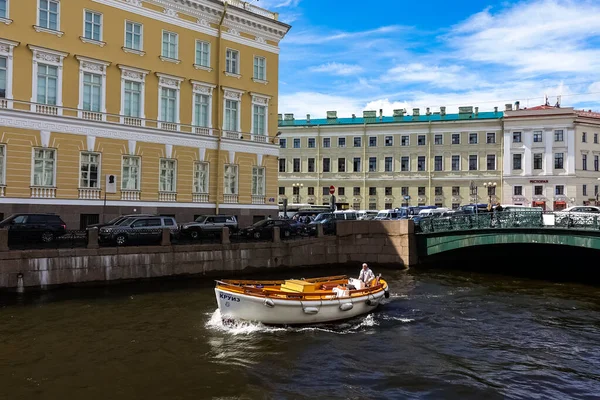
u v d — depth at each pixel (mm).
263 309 15641
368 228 30547
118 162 28688
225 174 33656
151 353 13000
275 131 36312
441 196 61344
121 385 10891
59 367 11875
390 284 24688
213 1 32500
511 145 59500
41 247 20094
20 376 11289
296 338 14820
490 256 32469
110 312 17078
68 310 17219
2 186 24625
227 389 10797
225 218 28328
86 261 20312
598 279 27078
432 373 12078
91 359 12461
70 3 27047
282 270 27047
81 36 27344
